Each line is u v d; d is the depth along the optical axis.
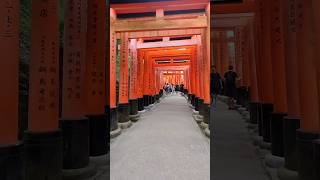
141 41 16.22
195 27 10.99
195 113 14.92
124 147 7.36
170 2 10.34
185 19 10.98
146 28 10.96
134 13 11.22
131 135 9.29
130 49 15.30
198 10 11.04
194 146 7.27
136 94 14.91
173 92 54.41
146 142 8.02
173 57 24.56
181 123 12.23
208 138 8.19
